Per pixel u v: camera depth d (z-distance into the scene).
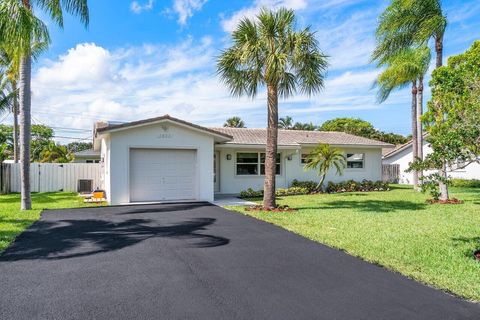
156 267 5.29
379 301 4.02
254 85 12.09
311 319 3.57
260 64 11.38
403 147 28.94
